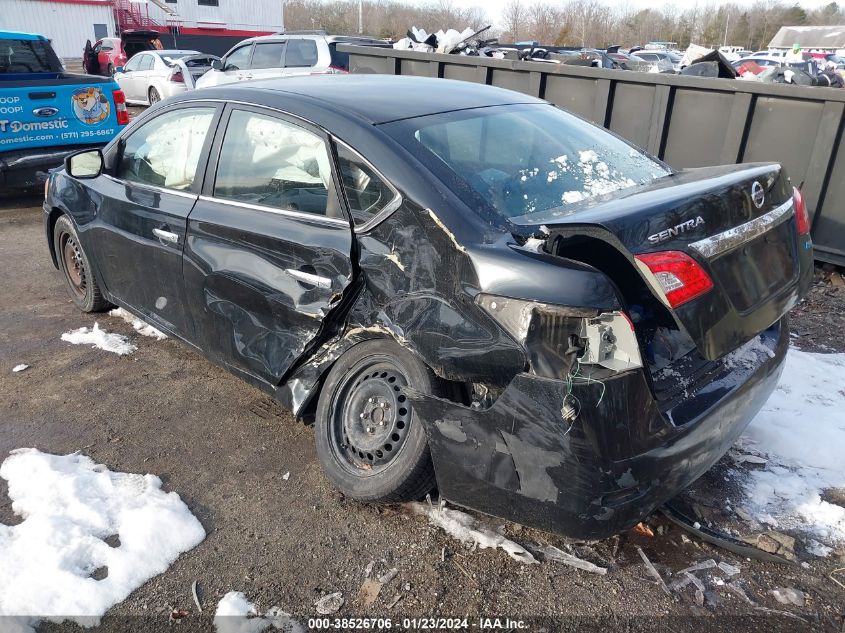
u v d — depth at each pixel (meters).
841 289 5.46
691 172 3.20
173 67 17.34
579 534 2.32
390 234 2.70
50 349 4.50
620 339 2.21
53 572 2.56
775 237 2.67
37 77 7.79
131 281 4.18
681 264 2.23
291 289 3.05
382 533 2.81
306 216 3.04
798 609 2.45
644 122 5.93
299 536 2.80
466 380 2.44
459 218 2.53
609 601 2.48
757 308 2.54
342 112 3.02
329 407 3.02
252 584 2.56
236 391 3.98
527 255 2.32
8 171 7.60
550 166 3.00
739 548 2.68
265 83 3.62
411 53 7.41
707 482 3.08
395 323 2.64
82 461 3.28
